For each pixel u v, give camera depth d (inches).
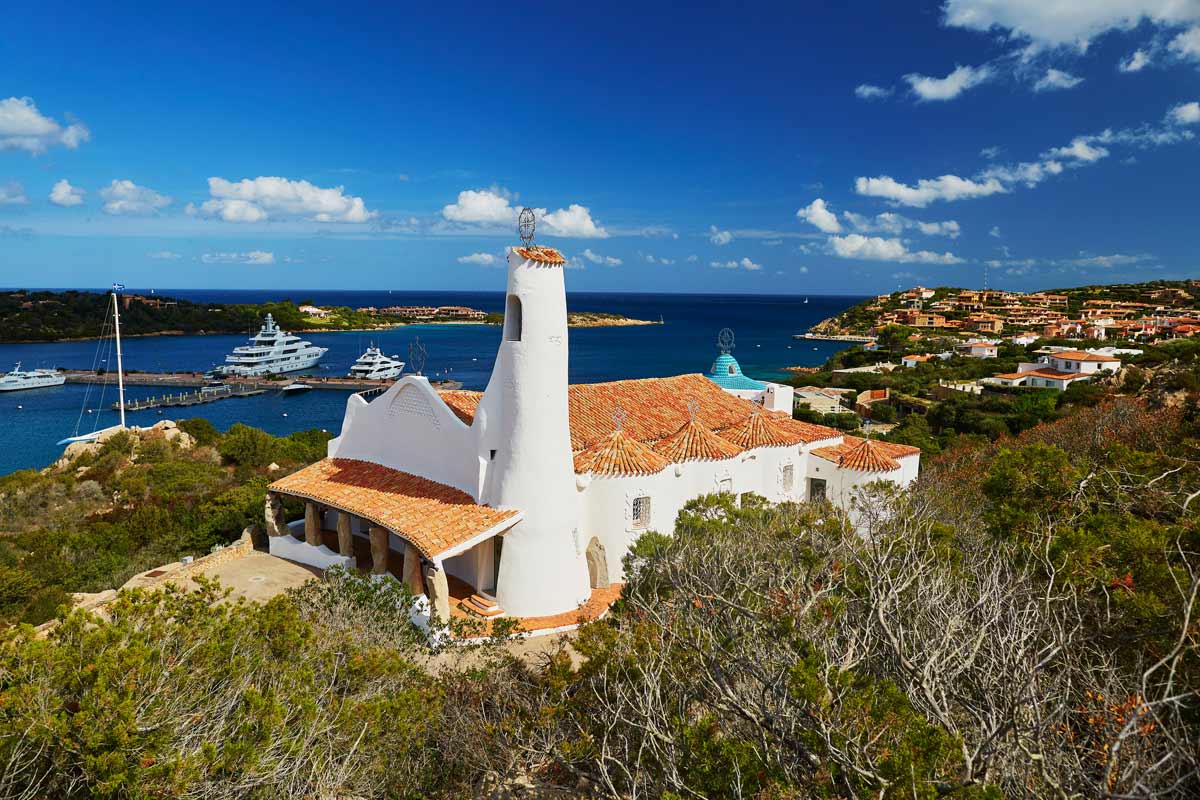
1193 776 309.1
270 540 1199.6
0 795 386.0
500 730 566.3
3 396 4921.3
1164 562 500.1
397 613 837.2
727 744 371.9
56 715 408.5
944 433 2940.5
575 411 1208.2
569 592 963.3
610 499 1031.0
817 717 354.0
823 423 3376.0
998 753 315.3
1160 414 1386.6
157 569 1132.5
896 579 466.9
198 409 4675.2
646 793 395.5
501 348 969.5
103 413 4416.8
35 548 1370.6
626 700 452.8
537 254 929.5
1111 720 328.5
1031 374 4052.7
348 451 1272.1
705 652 460.8
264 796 430.9
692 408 1173.7
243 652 538.3
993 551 605.6
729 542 730.8
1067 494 734.5
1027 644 399.9
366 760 513.3
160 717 430.0
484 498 983.6
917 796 293.9
